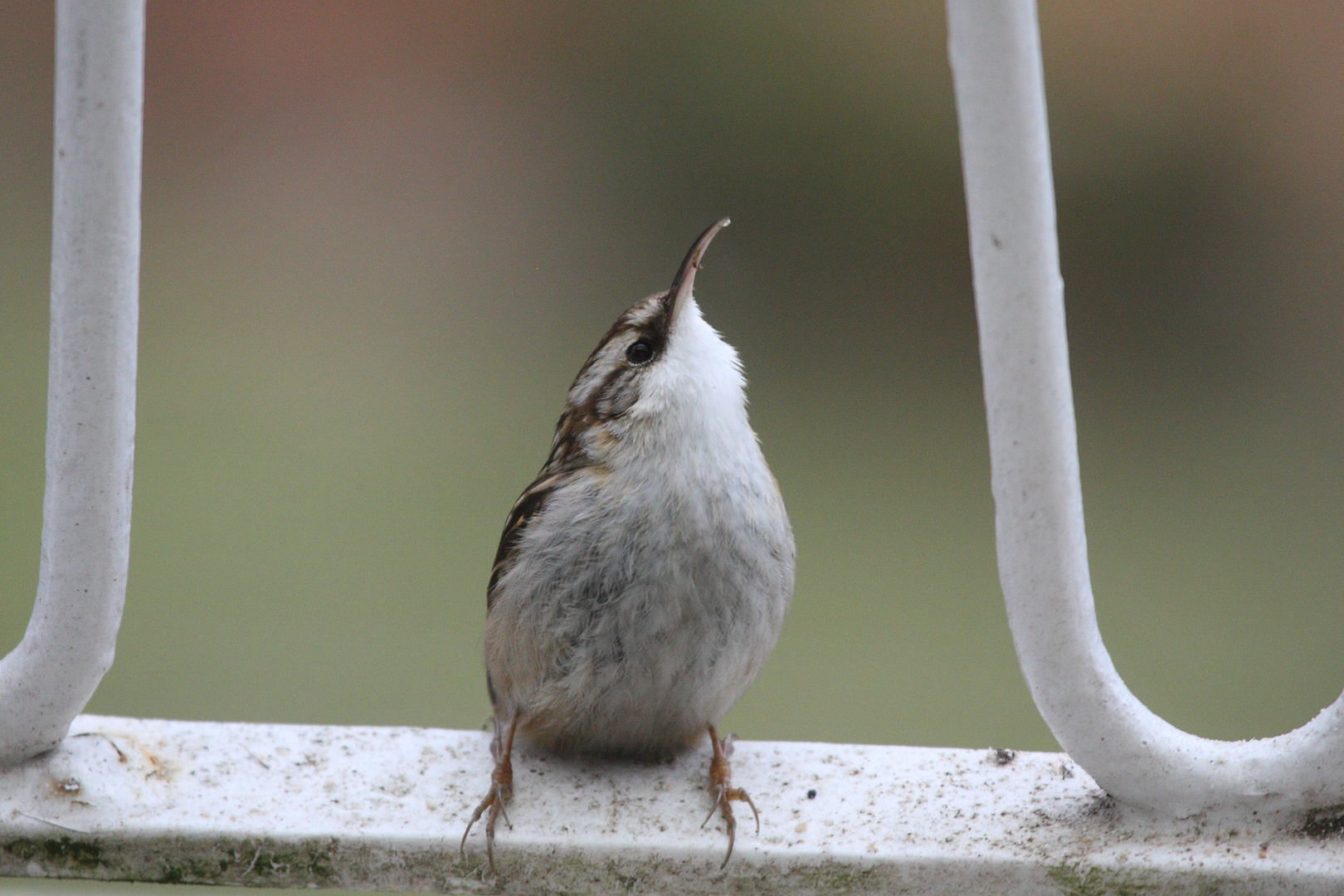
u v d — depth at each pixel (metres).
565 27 17.52
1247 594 11.26
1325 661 10.11
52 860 3.96
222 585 11.12
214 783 4.18
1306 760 3.66
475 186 17.42
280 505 12.67
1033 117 3.10
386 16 17.36
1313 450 13.88
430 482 13.21
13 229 16.73
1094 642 3.57
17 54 17.19
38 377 14.88
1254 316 15.77
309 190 17.31
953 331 16.31
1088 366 15.41
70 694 3.79
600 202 16.97
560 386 15.30
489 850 4.03
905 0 17.75
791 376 15.38
